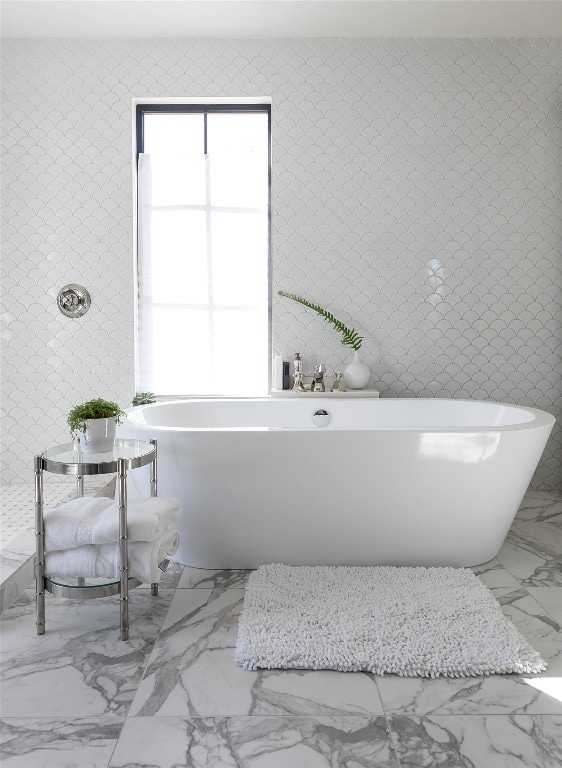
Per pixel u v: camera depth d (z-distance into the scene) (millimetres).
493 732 1762
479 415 3801
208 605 2549
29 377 4234
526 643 2182
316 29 4016
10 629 2357
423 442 2715
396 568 2838
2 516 3336
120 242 4180
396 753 1676
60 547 2293
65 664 2109
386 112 4152
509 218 4207
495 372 4270
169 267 4281
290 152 4160
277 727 1782
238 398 4152
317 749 1690
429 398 4090
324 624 2301
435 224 4207
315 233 4203
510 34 4094
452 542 2887
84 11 3770
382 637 2205
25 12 3781
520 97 4156
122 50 4109
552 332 4254
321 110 4145
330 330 4246
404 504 2809
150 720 1810
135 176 4258
